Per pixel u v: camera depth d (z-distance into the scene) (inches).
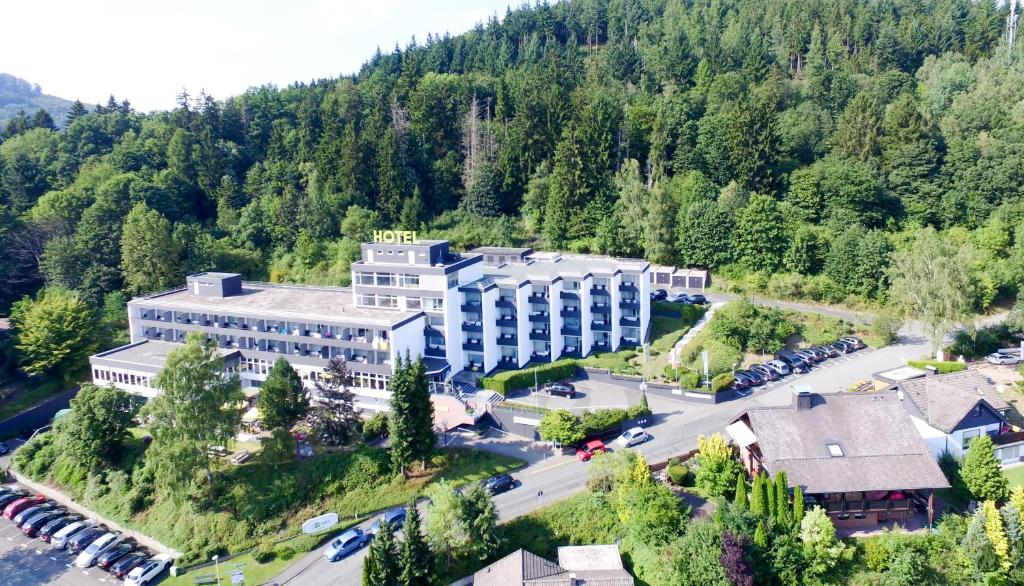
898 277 4084.6
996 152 5093.5
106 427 3208.7
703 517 2422.5
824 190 5206.7
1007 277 4522.6
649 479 2497.5
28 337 4126.5
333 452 3073.3
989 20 7490.2
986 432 2652.6
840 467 2315.5
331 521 2758.4
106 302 4785.9
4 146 6766.7
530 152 6136.8
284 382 3024.1
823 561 2108.8
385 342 3545.8
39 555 2864.2
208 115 7071.9
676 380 3629.4
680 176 5718.5
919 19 7805.1
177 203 6176.2
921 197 5177.2
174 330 4188.0
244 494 2913.4
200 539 2775.6
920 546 2178.9
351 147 6176.2
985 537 2124.8
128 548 2824.8
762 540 2148.1
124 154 6614.2
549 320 4067.4
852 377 3587.6
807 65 7249.0
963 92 6230.3
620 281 4190.5
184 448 2778.1
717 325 3998.5
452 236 5895.7
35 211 5398.6
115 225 5265.8
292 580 2470.5
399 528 2605.8
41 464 3417.8
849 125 5620.1
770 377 3663.9
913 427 2428.6
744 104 5536.4
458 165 6476.4
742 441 2605.8
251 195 6387.8
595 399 3545.8
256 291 4512.8
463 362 3988.7
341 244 5654.5
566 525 2536.9
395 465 2928.2
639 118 6097.4
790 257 4830.2
